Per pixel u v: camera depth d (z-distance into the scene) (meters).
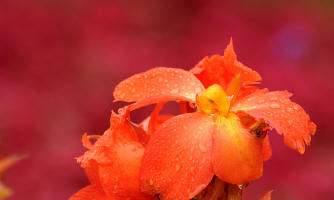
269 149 0.45
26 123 0.86
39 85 0.93
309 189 0.89
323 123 1.04
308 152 0.96
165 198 0.39
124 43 1.03
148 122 0.45
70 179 0.83
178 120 0.40
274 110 0.41
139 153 0.41
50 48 0.98
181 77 0.43
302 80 1.05
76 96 0.93
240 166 0.39
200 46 1.03
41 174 0.82
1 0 1.01
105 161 0.40
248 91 0.44
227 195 0.40
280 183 0.90
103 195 0.42
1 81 0.91
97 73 0.98
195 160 0.39
